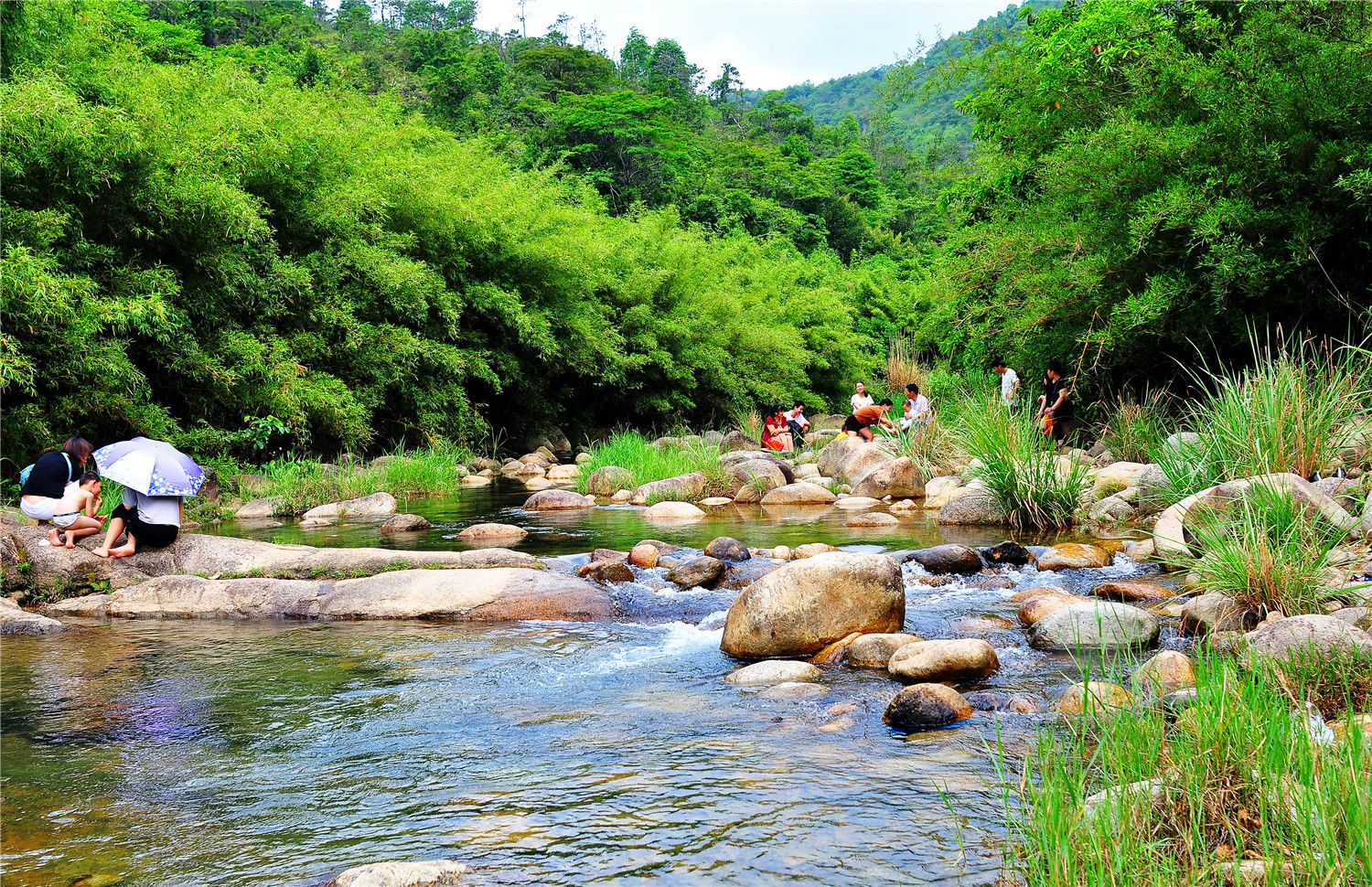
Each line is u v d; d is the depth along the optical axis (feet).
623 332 86.53
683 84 301.63
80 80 40.04
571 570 24.95
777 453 62.59
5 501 34.12
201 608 22.16
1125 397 50.90
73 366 35.99
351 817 10.93
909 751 12.37
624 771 12.07
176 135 40.83
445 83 170.71
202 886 9.30
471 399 73.97
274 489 41.47
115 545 24.72
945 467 44.34
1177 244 41.57
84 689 16.25
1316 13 41.98
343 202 52.80
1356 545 18.52
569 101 172.55
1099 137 42.09
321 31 204.64
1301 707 10.43
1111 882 7.76
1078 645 16.46
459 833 10.36
